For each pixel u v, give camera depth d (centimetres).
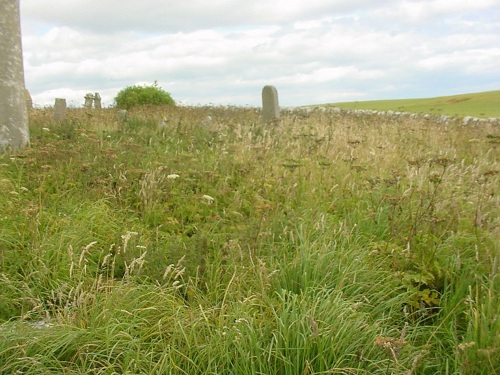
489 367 330
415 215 520
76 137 922
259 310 386
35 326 351
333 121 1355
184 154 779
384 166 780
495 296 394
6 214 514
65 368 315
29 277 421
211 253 484
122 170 685
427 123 1307
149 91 2056
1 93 840
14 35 855
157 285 420
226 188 633
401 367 328
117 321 351
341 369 314
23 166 700
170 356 322
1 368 309
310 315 338
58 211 554
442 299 425
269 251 472
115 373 310
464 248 477
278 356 328
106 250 484
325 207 608
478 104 2927
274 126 1168
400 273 433
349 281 423
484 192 580
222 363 330
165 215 577
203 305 397
